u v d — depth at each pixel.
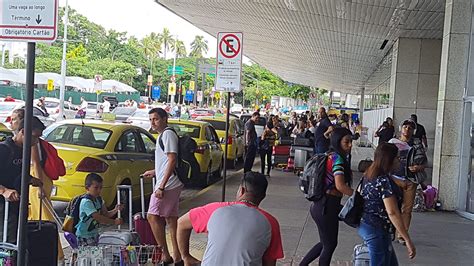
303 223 11.09
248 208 4.49
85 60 73.69
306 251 8.93
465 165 13.04
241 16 24.70
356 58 35.94
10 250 5.26
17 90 53.28
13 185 6.14
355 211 6.14
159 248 6.62
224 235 4.35
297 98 103.62
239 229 4.35
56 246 5.47
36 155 6.71
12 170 6.14
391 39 24.53
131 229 7.41
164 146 7.47
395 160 6.14
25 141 4.36
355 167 22.53
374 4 17.53
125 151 11.20
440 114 13.42
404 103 23.62
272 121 21.03
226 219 4.40
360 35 25.02
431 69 23.47
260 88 104.50
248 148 16.62
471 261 8.73
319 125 15.31
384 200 6.00
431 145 23.30
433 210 13.09
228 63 9.66
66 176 9.92
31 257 5.25
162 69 97.06
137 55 96.12
